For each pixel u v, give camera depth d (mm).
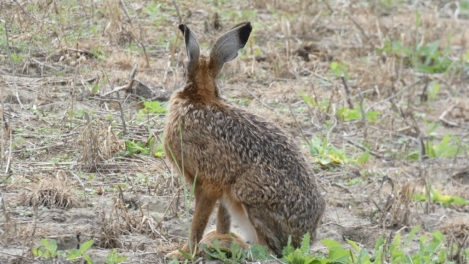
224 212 8789
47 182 9375
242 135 8250
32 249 7695
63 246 8336
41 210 8961
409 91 16328
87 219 8969
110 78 13391
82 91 12648
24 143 10680
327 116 13945
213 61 8656
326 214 10609
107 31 14969
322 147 12406
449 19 21516
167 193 9977
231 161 8141
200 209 8438
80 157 10477
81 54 14172
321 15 19219
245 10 18188
